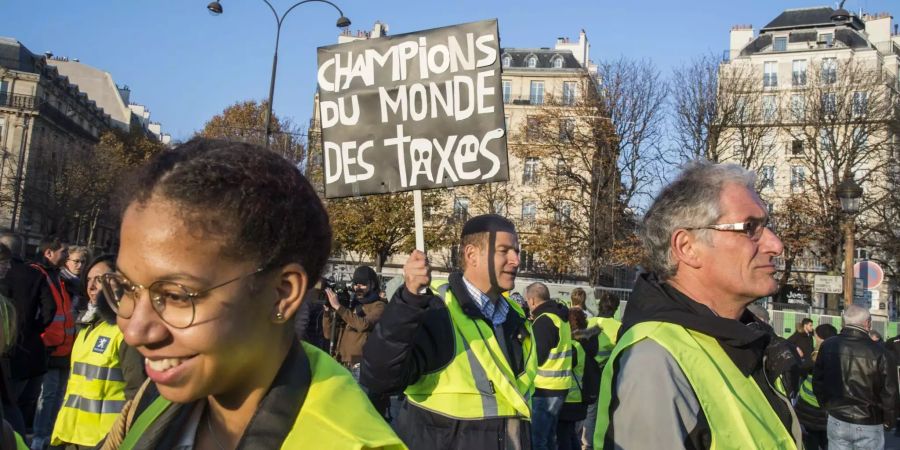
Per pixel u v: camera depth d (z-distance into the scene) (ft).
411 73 13.41
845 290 46.24
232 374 3.45
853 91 101.14
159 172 3.38
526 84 175.63
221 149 3.49
